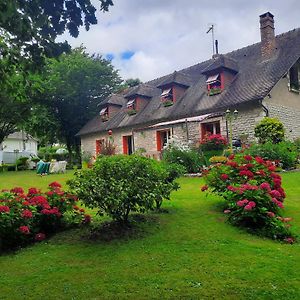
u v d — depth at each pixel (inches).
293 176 471.2
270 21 792.9
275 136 627.8
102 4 186.4
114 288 172.4
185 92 892.0
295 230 254.4
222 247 222.2
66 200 264.4
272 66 741.9
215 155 594.2
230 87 772.0
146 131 906.1
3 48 199.3
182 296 161.8
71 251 225.3
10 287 178.1
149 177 257.3
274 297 158.1
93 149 1108.5
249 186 265.0
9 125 1086.4
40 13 177.3
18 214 237.1
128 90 1178.0
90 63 1170.0
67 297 165.5
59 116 1158.3
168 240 237.9
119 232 250.5
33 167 1075.3
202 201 337.4
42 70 212.4
